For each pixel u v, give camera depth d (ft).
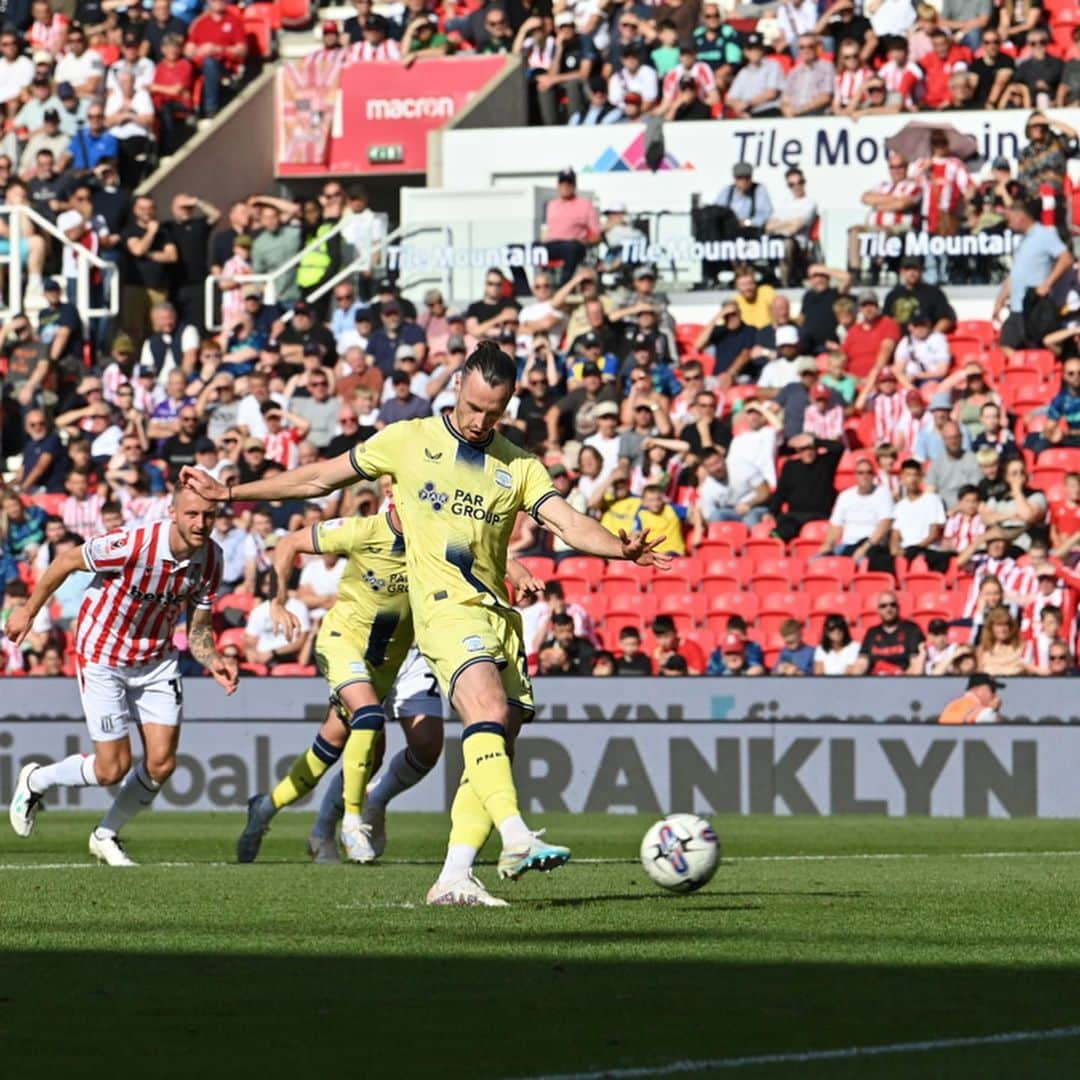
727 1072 54.95
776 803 208.33
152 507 264.52
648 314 268.41
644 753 211.61
